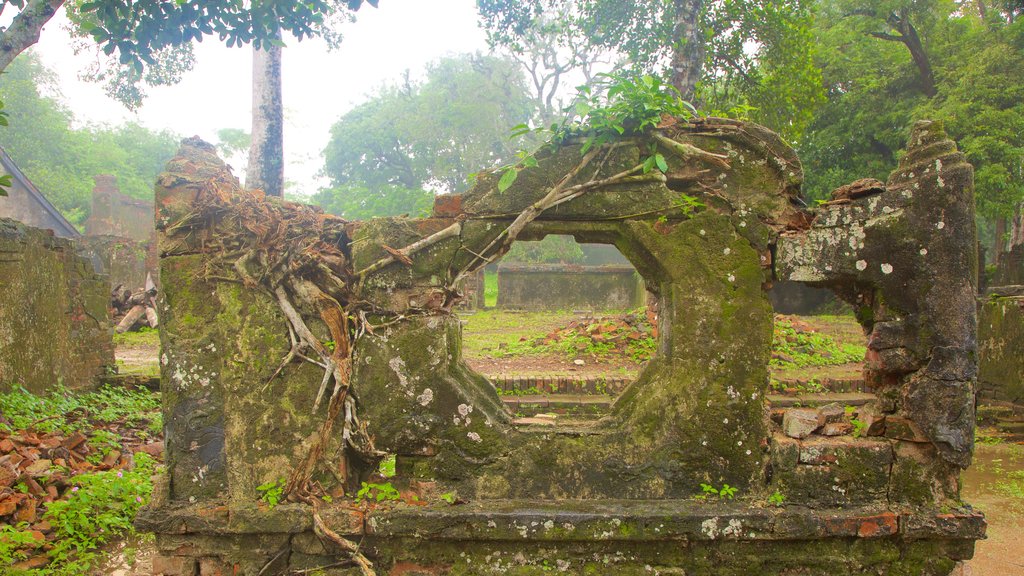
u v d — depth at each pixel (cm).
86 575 377
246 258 346
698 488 348
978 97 1439
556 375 757
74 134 3594
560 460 350
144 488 466
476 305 1869
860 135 1727
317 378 350
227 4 581
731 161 350
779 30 981
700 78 994
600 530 332
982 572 402
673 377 349
